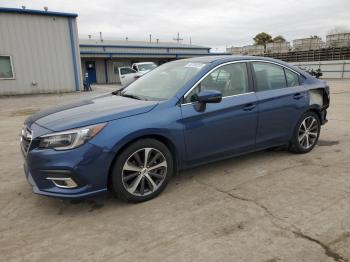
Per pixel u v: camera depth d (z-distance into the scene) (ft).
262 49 138.92
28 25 55.01
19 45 54.80
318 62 100.73
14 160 16.92
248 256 8.36
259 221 10.07
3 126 26.76
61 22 57.88
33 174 10.60
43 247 9.00
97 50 121.08
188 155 12.49
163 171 11.98
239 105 13.48
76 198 10.37
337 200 11.38
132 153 11.07
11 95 54.95
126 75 66.08
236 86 13.84
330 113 29.43
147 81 14.83
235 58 14.25
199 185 12.98
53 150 10.22
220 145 13.29
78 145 10.21
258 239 9.10
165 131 11.59
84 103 13.16
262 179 13.47
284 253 8.44
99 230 9.82
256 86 14.43
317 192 12.07
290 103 15.35
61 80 59.57
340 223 9.83
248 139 14.20
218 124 12.94
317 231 9.42
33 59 56.34
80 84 61.82
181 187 12.82
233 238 9.18
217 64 13.53
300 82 16.22
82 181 10.35
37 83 57.31
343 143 18.85
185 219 10.32
